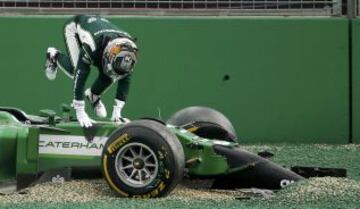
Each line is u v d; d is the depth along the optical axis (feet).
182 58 130.93
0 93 129.90
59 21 129.49
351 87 132.46
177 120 92.17
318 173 87.30
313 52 132.05
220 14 132.98
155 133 75.05
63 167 83.35
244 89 131.95
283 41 131.85
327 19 131.85
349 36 131.95
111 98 128.77
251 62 131.75
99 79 84.64
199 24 130.82
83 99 83.56
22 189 82.69
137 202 73.72
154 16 131.34
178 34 130.82
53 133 83.46
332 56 132.16
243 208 71.87
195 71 131.23
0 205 73.67
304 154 119.65
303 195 77.25
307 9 133.59
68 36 86.33
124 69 80.69
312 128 132.87
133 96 130.82
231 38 131.34
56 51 88.53
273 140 132.77
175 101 131.23
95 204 73.10
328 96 132.46
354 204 73.72
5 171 83.87
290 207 72.54
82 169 84.07
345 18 132.26
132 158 76.33
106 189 81.56
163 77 130.82
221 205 73.56
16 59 129.70
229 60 131.54
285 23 131.64
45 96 130.00
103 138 82.38
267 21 131.54
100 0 131.95
